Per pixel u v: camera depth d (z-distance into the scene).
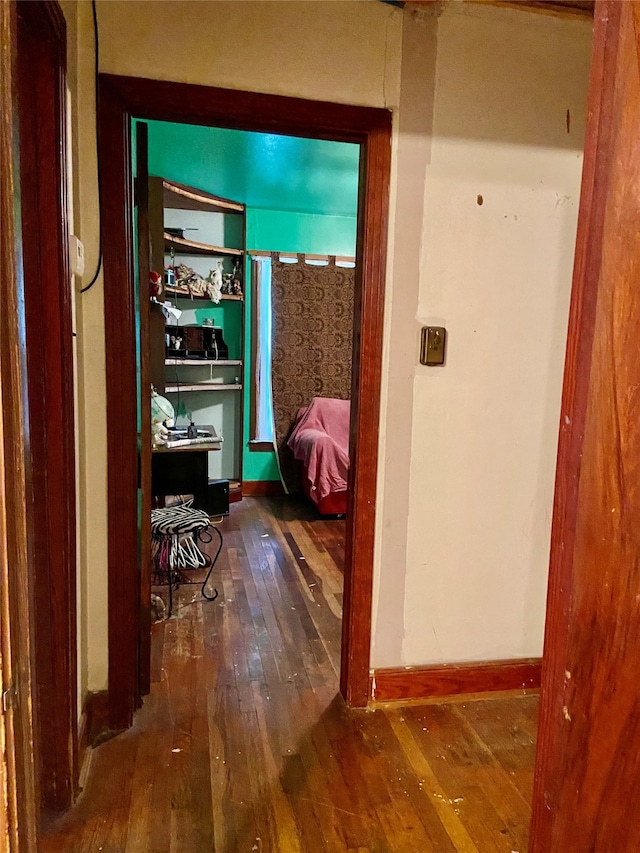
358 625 1.97
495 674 2.10
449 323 1.91
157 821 1.49
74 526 1.49
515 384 1.99
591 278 0.62
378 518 1.95
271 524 4.13
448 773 1.70
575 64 1.88
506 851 1.43
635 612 0.58
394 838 1.46
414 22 1.76
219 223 4.55
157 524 2.79
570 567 0.67
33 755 0.61
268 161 3.35
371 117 1.76
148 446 1.95
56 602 1.45
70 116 1.48
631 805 0.61
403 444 1.93
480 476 2.01
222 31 1.66
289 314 4.79
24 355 0.59
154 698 2.03
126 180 1.68
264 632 2.54
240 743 1.80
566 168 1.92
